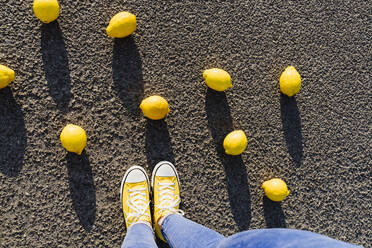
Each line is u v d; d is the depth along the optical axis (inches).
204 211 59.7
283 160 61.2
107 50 58.8
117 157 58.5
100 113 58.4
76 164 57.8
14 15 57.6
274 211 60.7
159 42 59.9
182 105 59.8
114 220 58.1
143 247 51.3
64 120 57.8
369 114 63.2
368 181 62.8
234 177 60.2
